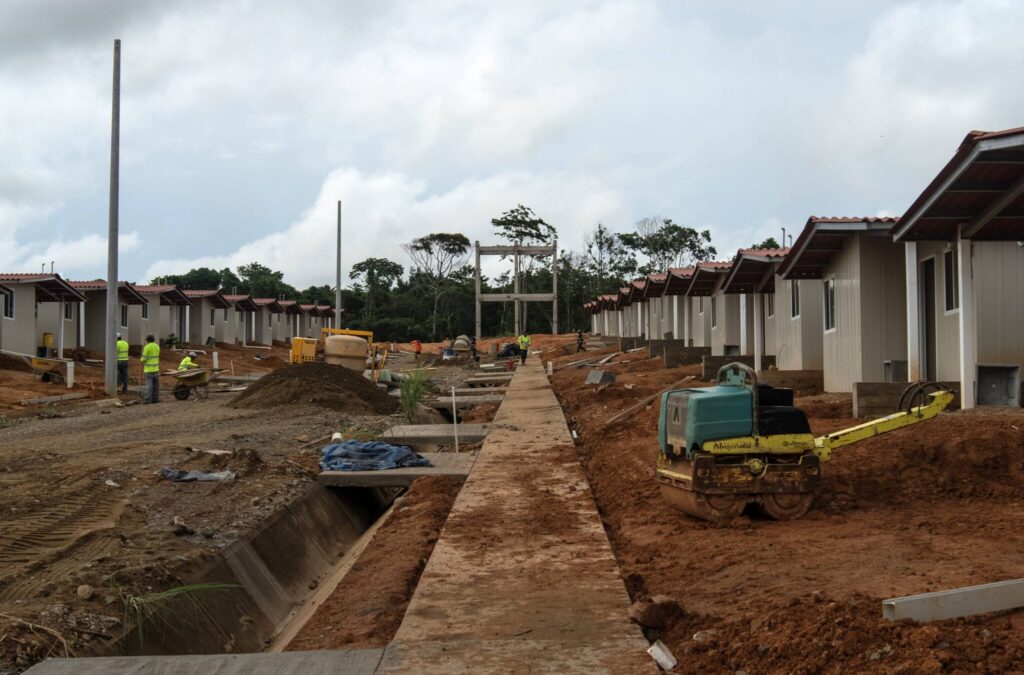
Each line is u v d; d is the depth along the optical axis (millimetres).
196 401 25156
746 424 8633
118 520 9156
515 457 13547
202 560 8211
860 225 15711
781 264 18469
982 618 5125
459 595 6578
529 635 5617
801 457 8680
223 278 105125
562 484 11227
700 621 5609
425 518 10141
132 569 7375
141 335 41625
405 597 7270
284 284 97875
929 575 6375
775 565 6957
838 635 4789
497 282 102125
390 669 5043
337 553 11273
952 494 9531
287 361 49469
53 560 7594
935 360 14961
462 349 54156
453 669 5020
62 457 12781
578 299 94312
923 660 4410
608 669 4973
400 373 30469
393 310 97000
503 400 23328
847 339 16859
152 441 15172
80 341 37906
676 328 34562
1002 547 7234
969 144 10664
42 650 5762
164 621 6965
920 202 12320
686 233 94375
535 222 98000
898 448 10633
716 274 26000
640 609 5785
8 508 9242
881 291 16047
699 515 8648
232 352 49531
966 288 12703
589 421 17984
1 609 6336
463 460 13641
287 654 5336
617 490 10984
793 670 4605
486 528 8852
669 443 9242
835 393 17188
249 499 10773
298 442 15750
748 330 24906
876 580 6324
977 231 12516
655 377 24484
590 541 8227
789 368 21000
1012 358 13133
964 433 10594
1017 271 13164
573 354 45406
